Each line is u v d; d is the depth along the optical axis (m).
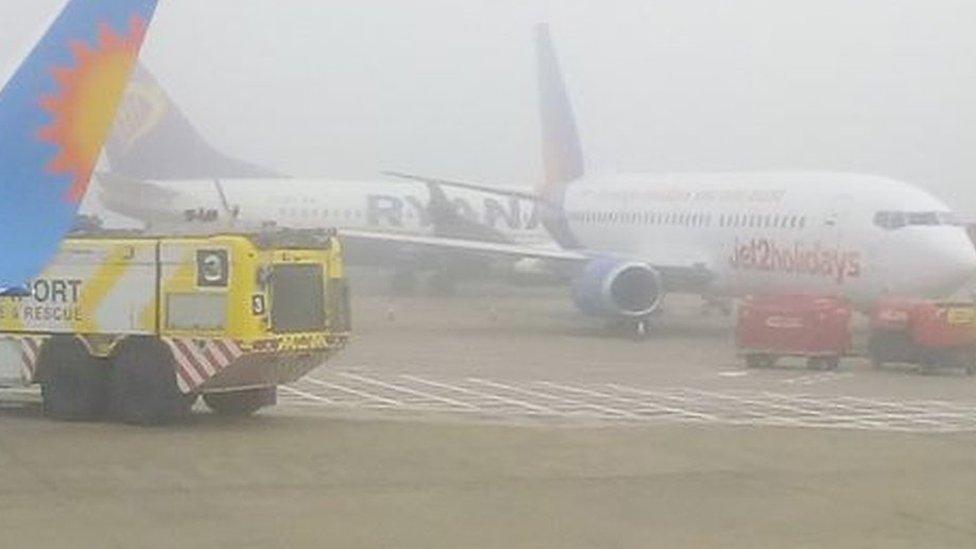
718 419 27.88
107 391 26.17
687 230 51.50
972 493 19.88
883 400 31.50
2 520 17.36
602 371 37.97
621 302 49.72
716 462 22.34
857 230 44.25
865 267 43.97
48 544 16.14
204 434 24.75
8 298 26.62
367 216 77.00
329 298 26.38
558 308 67.38
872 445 24.28
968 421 27.83
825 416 28.48
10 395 29.69
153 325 25.53
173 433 24.83
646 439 24.78
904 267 43.12
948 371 38.50
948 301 40.22
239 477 20.53
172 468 21.17
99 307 25.89
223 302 25.02
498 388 33.69
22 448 22.94
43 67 13.67
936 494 19.78
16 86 13.59
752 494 19.70
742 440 24.77
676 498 19.38
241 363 25.05
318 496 19.22
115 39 13.90
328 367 38.78
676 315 61.19
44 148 13.68
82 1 13.79
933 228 43.22
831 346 39.00
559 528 17.39
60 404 26.34
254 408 27.83
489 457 22.62
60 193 13.77
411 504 18.77
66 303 26.14
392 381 35.19
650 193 54.66
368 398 31.44
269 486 19.89
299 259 25.81
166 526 17.17
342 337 26.70
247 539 16.56
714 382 35.34
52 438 24.06
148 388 25.67
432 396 31.91
